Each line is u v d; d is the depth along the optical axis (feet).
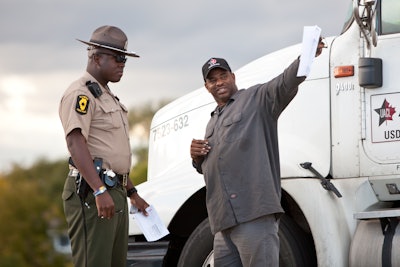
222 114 22.66
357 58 24.81
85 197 22.45
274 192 21.88
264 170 21.86
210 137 22.74
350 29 25.14
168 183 26.61
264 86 22.24
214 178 22.47
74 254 22.89
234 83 23.09
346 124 24.77
